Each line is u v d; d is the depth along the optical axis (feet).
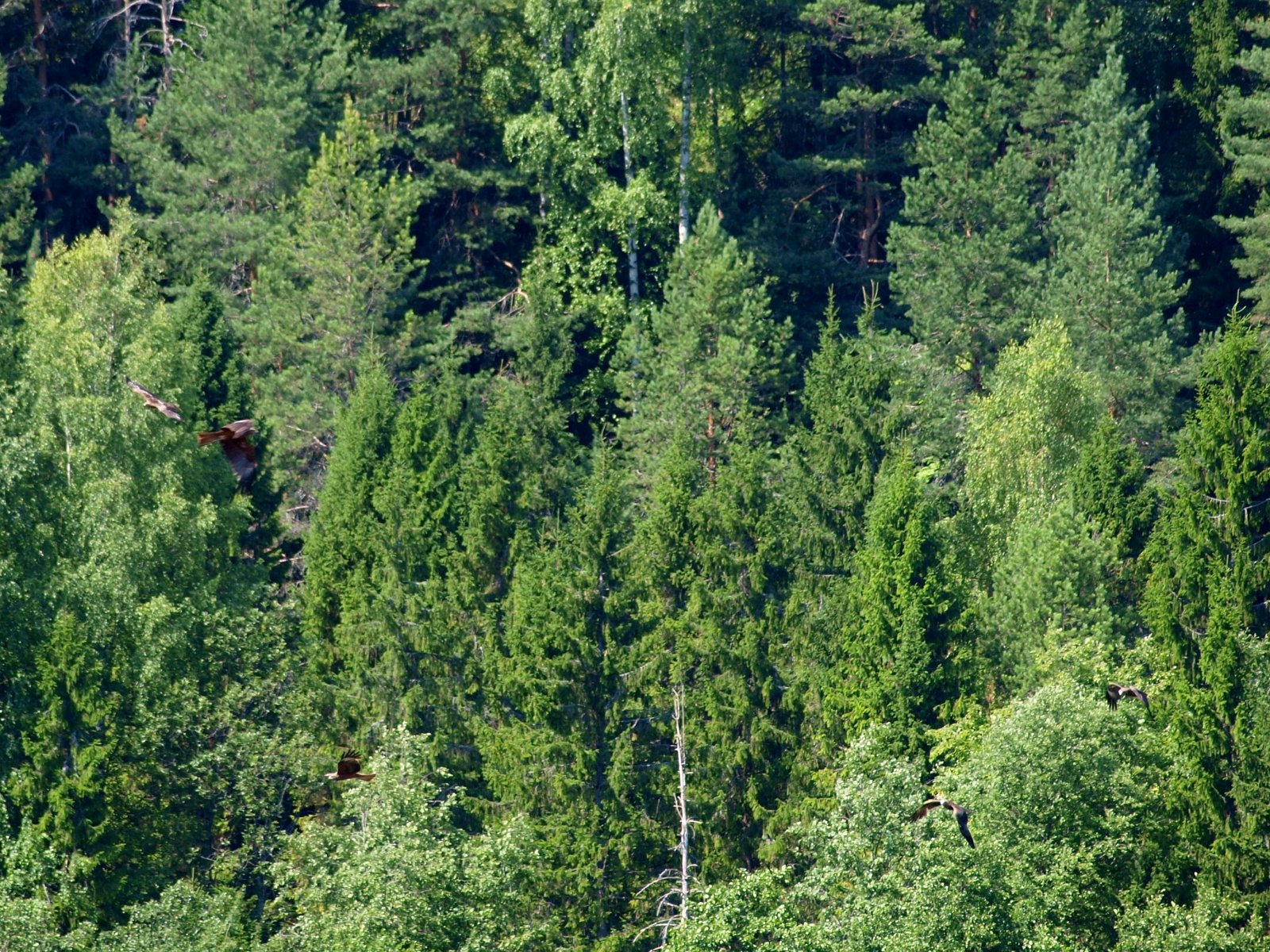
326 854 248.32
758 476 328.29
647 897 290.15
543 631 301.84
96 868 262.67
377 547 343.26
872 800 234.38
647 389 409.28
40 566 287.69
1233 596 295.28
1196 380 401.08
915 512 302.66
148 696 272.51
